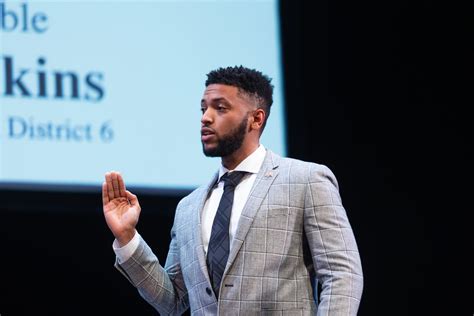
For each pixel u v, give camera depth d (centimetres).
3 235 911
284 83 927
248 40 914
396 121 991
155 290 464
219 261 438
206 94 463
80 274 927
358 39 984
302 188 441
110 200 464
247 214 437
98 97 866
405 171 993
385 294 998
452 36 989
